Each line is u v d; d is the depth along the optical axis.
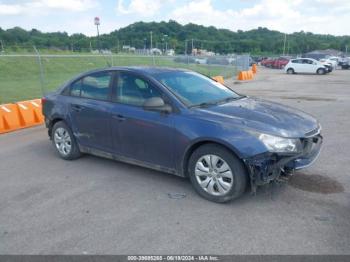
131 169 5.52
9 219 4.02
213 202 4.29
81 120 5.61
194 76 5.45
